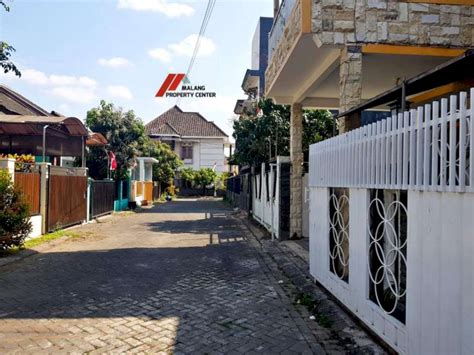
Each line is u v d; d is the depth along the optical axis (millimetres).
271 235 10594
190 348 3645
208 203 27297
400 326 3248
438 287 2688
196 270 6879
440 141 2686
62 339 3830
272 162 11000
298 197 9727
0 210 7887
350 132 4383
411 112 3059
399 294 3424
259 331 4086
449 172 2559
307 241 9344
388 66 6871
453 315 2525
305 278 6094
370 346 3621
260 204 13453
